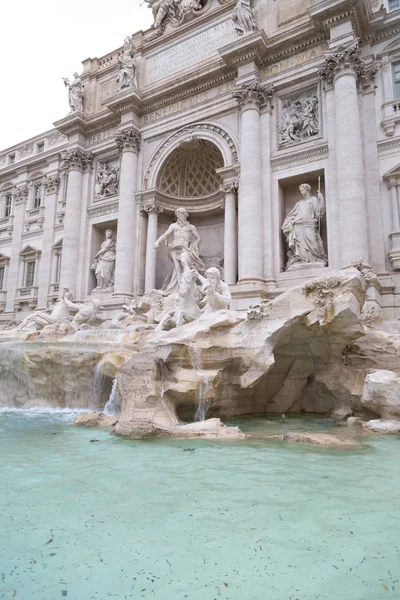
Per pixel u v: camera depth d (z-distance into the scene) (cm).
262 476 559
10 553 343
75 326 1981
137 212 2534
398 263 1730
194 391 955
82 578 306
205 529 391
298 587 294
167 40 2684
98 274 2691
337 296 1000
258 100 2152
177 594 285
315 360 1162
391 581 303
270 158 2105
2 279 3425
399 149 1831
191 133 2416
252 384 1015
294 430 916
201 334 1077
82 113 2825
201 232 2664
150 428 821
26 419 1081
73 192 2816
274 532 385
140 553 345
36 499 471
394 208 1783
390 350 1162
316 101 2073
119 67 2855
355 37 1873
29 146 3509
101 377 1231
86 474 571
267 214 2047
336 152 1870
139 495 486
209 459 650
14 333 1928
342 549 352
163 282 2527
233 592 287
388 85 1906
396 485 524
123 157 2592
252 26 2180
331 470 589
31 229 3303
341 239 1769
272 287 1956
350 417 1020
